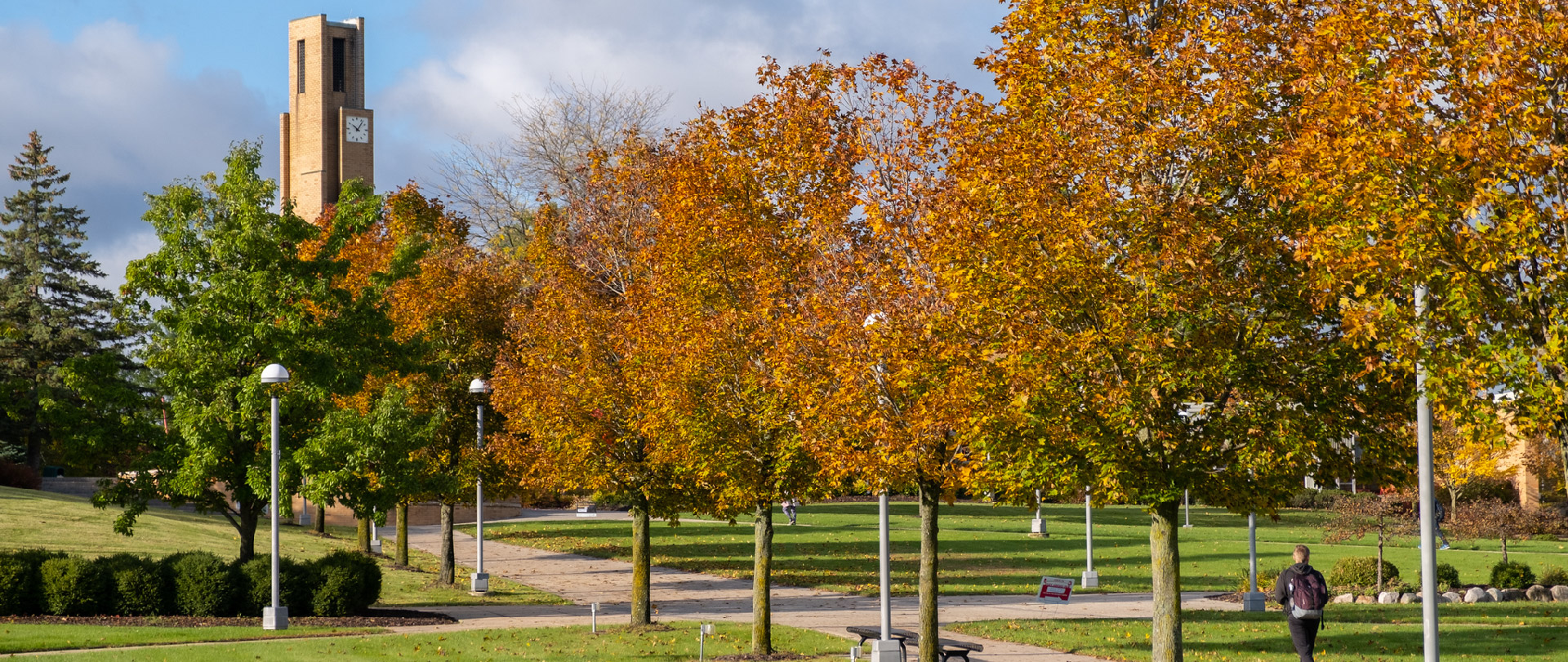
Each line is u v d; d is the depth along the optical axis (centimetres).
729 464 1914
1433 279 1190
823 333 1697
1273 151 1378
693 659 1942
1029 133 1498
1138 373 1395
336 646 1952
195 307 2470
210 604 2344
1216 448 1444
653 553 4100
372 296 2655
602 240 2395
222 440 2450
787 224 1845
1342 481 1542
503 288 3175
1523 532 3553
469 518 5538
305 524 4978
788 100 1811
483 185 5153
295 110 8550
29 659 1741
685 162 1912
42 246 6700
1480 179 1164
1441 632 2111
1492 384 1171
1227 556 4125
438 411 2591
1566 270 1152
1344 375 1426
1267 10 1498
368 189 2680
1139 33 1556
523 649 1992
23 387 2533
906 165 1623
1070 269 1395
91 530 3812
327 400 2516
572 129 5075
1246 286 1412
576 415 2223
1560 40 1157
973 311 1451
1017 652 1986
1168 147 1433
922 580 1773
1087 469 1471
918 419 1538
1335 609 2564
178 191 2523
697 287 1914
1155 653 1520
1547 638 1978
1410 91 1202
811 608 2842
